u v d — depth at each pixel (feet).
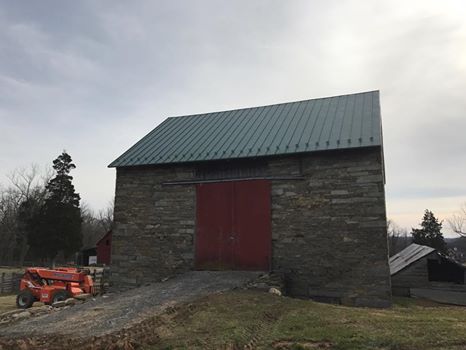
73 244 135.23
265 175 43.91
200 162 46.06
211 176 46.32
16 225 174.40
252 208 43.50
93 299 34.19
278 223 42.14
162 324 23.84
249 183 44.09
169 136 53.57
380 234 38.14
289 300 31.30
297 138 44.21
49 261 155.02
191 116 59.72
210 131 52.65
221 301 29.40
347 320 24.62
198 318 24.95
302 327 23.13
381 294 37.06
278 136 46.01
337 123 45.29
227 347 19.61
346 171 40.34
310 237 40.57
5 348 20.76
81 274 56.18
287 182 42.50
